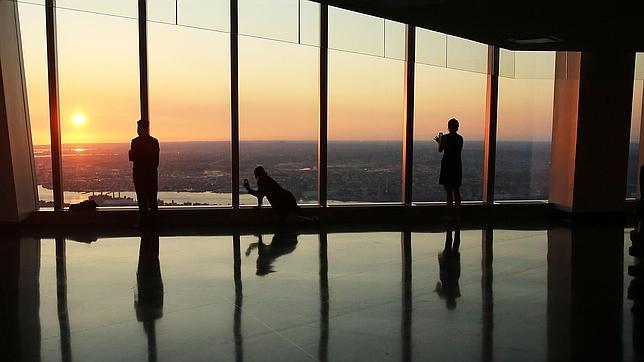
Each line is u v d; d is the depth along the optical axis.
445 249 6.08
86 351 3.15
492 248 6.16
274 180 7.72
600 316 3.85
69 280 4.66
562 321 3.74
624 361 3.08
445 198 8.80
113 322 3.63
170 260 5.40
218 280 4.69
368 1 4.87
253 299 4.16
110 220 7.51
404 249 6.05
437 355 3.12
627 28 5.62
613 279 4.86
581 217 8.45
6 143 6.81
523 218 8.53
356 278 4.80
